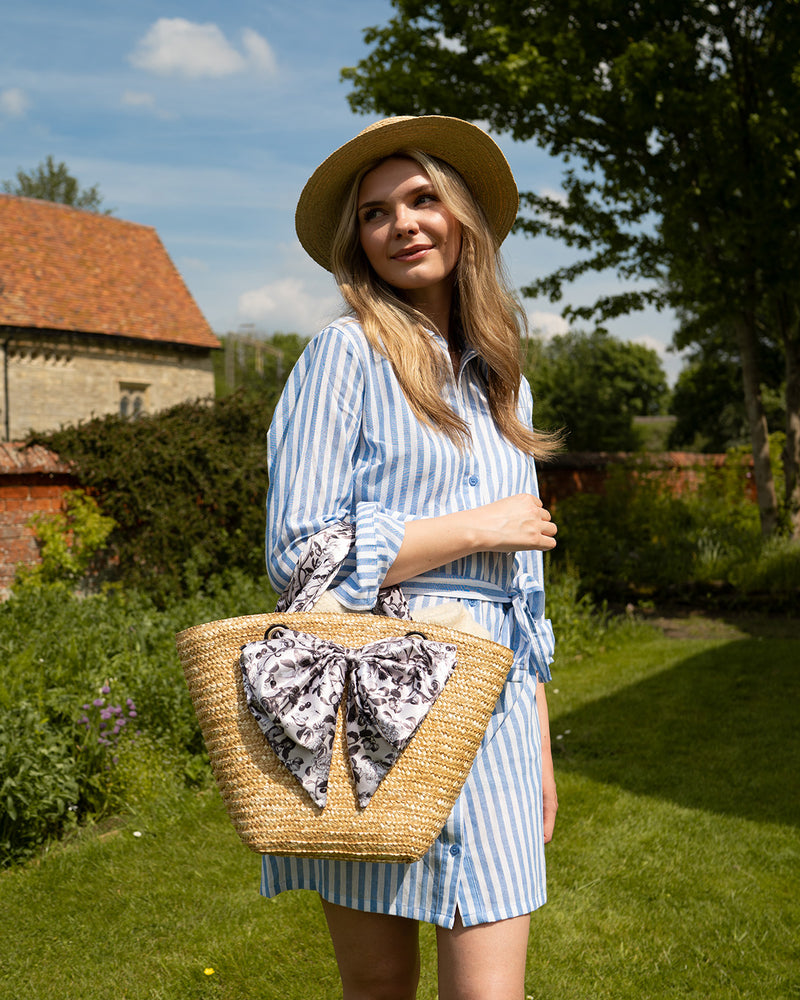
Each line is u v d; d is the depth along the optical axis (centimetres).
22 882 357
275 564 155
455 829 153
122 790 432
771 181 985
